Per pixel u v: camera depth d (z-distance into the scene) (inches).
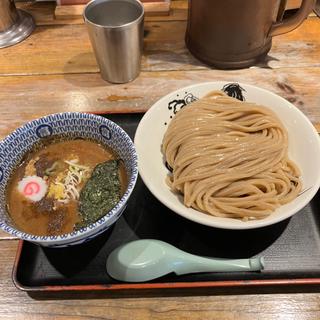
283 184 29.3
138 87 42.0
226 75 42.8
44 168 29.4
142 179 29.0
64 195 28.1
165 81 42.5
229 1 37.1
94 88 42.0
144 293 26.5
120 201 24.3
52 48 46.4
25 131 28.7
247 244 28.4
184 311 25.6
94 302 26.1
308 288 26.4
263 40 42.1
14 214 27.3
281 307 25.7
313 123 37.5
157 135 33.4
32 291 26.1
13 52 46.0
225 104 33.8
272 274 26.7
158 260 26.2
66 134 30.3
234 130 32.3
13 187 28.6
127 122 36.8
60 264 27.5
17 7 52.2
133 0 40.7
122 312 25.7
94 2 40.4
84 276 26.9
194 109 33.2
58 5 50.8
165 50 46.0
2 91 41.6
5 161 27.9
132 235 29.0
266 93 34.5
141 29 39.7
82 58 45.3
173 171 31.1
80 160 29.8
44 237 22.6
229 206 28.3
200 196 28.6
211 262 26.4
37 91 41.7
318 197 30.7
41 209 27.5
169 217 29.9
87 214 26.9
